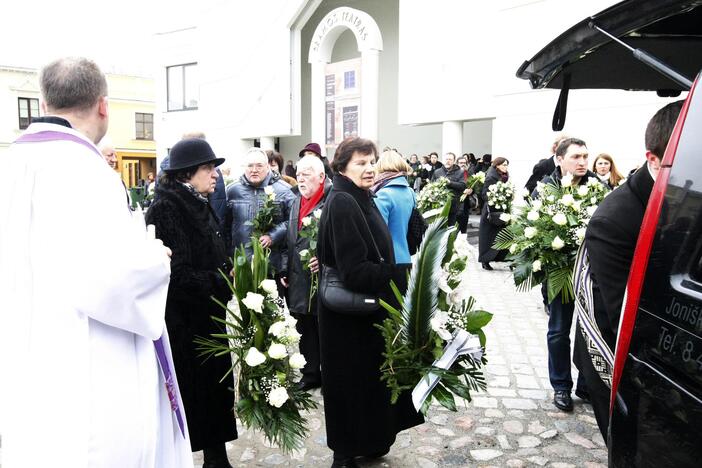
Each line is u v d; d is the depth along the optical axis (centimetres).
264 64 2383
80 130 203
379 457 346
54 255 180
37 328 181
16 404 180
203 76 2700
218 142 2662
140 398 195
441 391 283
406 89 1798
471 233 1433
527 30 1415
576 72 308
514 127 1449
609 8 214
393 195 377
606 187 470
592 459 344
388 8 2331
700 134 169
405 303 283
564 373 413
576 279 276
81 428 180
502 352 543
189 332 303
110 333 191
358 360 308
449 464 338
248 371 297
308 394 314
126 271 181
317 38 2153
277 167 688
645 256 179
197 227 304
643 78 320
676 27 246
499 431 382
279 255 511
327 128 2188
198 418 305
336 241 296
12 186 187
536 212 395
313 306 441
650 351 169
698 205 162
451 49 1648
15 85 3862
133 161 4219
